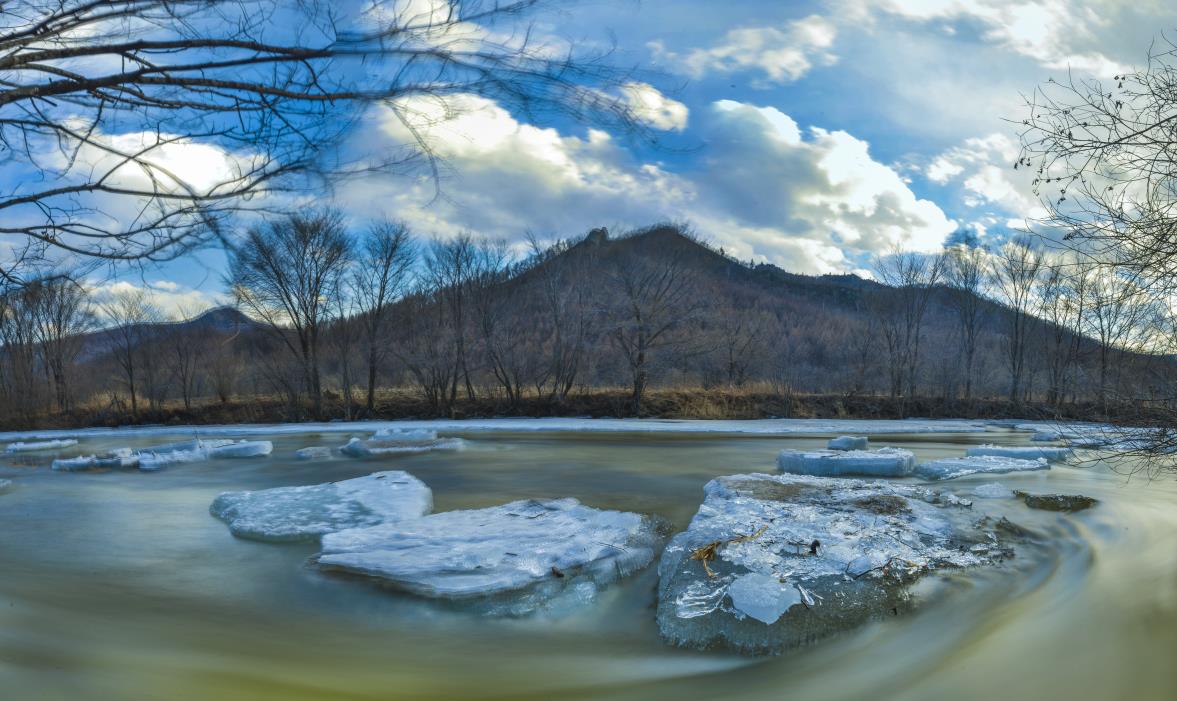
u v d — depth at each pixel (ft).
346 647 22.30
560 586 26.76
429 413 115.14
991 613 22.58
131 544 35.06
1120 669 17.60
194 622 24.48
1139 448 24.89
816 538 28.86
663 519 37.88
